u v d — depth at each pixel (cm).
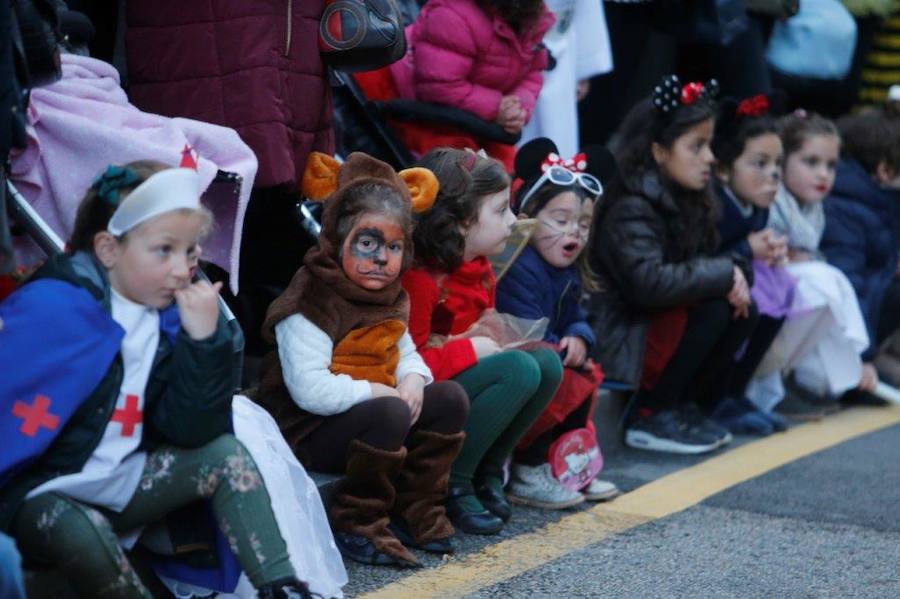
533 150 1534
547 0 1850
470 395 1358
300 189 1331
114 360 966
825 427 1984
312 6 1308
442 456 1288
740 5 2084
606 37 1955
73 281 968
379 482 1236
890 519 1509
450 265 1346
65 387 941
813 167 2023
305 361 1203
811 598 1234
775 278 1906
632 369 1727
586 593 1218
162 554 1031
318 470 1250
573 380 1487
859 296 2116
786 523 1477
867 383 2133
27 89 1055
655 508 1515
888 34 2580
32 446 932
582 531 1413
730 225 1878
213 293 979
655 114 1739
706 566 1315
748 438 1888
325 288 1223
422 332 1334
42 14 1099
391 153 1564
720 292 1739
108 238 971
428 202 1312
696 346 1758
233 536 984
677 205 1742
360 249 1209
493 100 1633
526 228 1473
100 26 1380
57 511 927
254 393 1291
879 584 1283
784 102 2041
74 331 948
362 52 1312
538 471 1491
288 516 1057
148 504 987
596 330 1730
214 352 968
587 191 1511
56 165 1116
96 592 930
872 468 1744
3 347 936
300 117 1310
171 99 1295
